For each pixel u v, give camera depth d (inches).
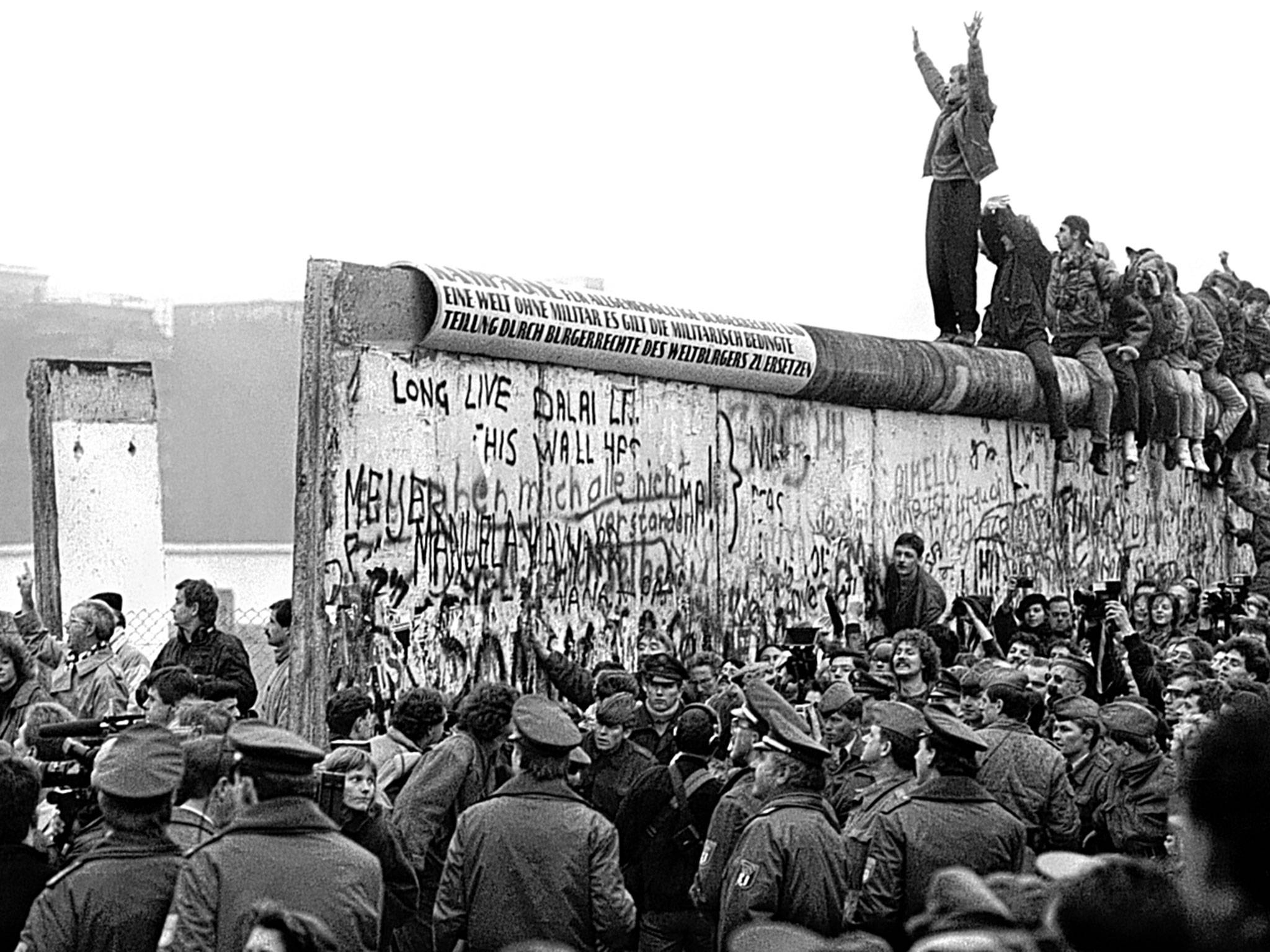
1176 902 125.2
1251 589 895.7
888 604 682.2
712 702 413.7
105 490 598.2
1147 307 886.4
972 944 124.4
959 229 791.7
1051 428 812.0
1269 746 134.0
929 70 795.4
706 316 595.8
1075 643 608.1
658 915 335.0
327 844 217.3
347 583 454.9
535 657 517.3
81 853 245.4
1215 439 962.1
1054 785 343.0
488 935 267.1
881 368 688.4
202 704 278.4
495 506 507.2
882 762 319.0
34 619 470.6
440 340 482.6
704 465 602.2
